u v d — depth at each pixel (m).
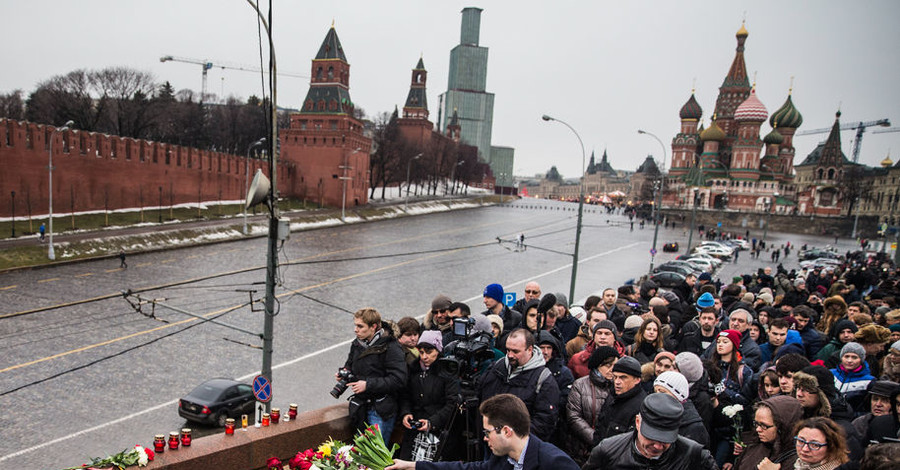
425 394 5.61
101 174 55.75
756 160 115.25
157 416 16.91
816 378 5.70
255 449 5.50
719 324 9.96
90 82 84.25
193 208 65.31
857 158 177.50
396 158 110.12
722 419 6.25
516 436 3.46
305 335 25.52
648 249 62.44
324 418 6.07
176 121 96.81
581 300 35.62
